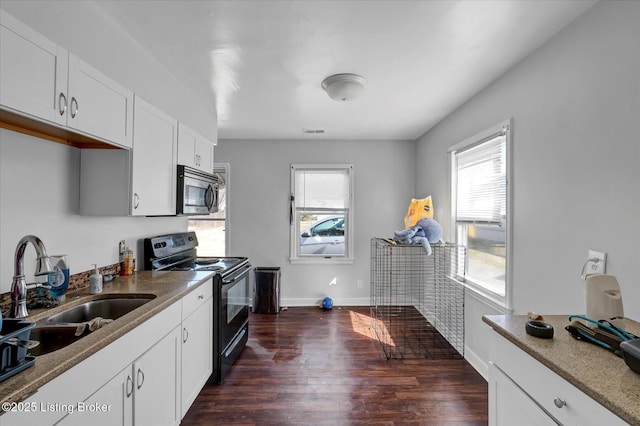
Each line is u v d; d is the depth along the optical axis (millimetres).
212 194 2875
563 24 1649
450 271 3170
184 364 1855
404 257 4285
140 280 2070
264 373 2504
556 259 1734
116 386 1229
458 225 3086
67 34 1339
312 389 2281
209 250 4383
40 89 1193
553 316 1412
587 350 1070
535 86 1900
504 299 2223
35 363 947
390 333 3363
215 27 1691
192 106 2652
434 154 3635
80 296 1667
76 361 1004
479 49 1908
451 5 1496
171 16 1590
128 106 1761
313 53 1966
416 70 2195
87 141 1737
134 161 1828
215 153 4312
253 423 1920
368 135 4102
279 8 1521
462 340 2891
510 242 2133
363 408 2066
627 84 1327
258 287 4008
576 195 1597
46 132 1528
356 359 2748
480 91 2570
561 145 1697
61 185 1713
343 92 2320
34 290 1517
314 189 4391
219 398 2166
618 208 1365
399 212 4359
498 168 2379
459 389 2293
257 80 2383
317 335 3287
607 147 1418
